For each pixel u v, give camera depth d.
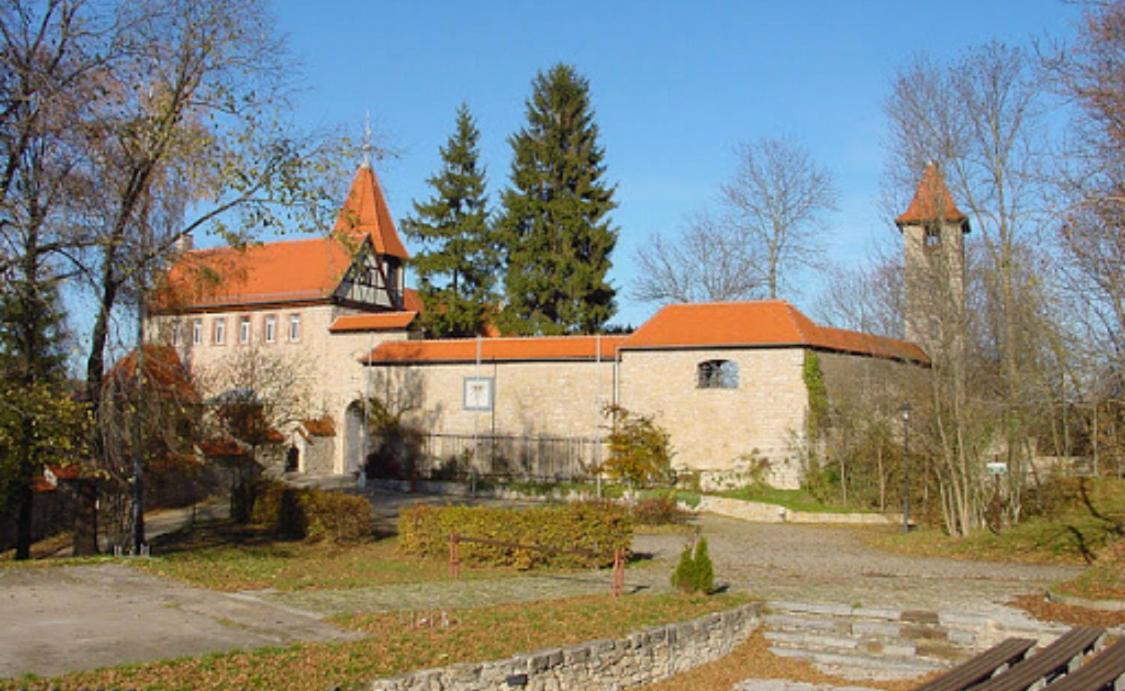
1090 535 22.14
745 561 20.23
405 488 36.25
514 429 36.16
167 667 8.36
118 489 18.19
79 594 11.70
